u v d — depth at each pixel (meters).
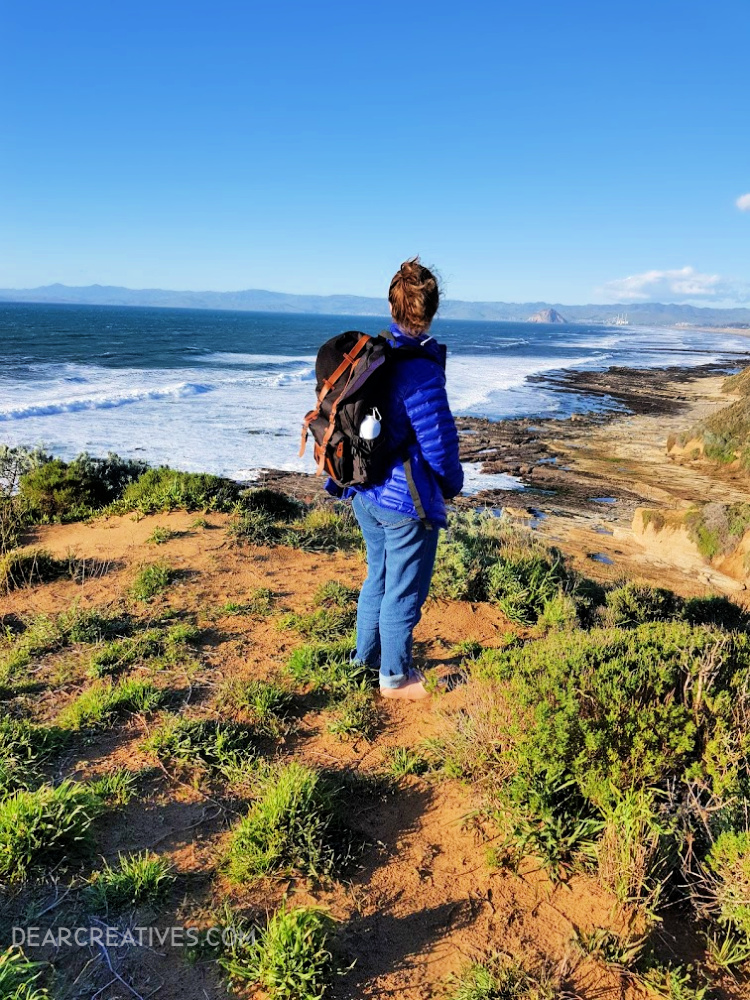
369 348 2.56
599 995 1.77
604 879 2.14
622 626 5.23
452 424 2.65
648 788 2.38
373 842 2.31
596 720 2.54
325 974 1.76
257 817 2.23
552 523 17.33
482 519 8.70
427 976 1.81
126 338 88.75
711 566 13.52
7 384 36.62
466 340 131.88
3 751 2.54
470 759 2.64
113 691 3.10
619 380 59.88
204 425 28.11
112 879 1.99
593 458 26.52
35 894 1.96
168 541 5.73
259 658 3.59
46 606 4.25
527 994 1.75
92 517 7.15
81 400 30.73
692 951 1.95
